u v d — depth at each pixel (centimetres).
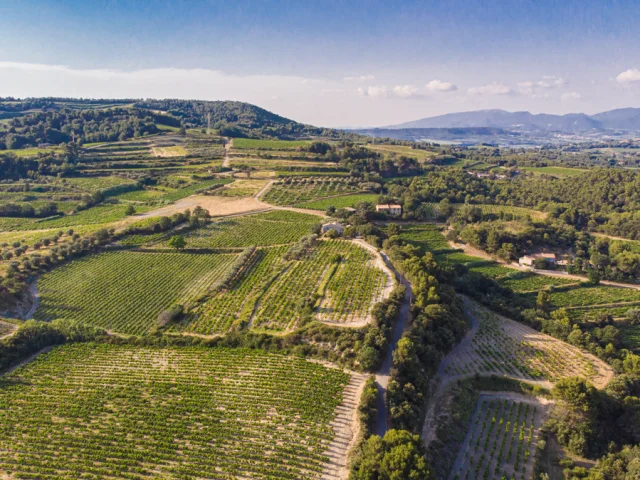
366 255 13638
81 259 14012
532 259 16425
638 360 9269
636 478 6394
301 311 10181
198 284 12594
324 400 7469
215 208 19912
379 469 5728
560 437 7481
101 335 9775
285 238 16000
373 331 8881
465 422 7781
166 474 6116
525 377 9294
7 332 9688
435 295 10625
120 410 7400
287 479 6000
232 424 7025
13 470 6203
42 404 7575
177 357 9012
